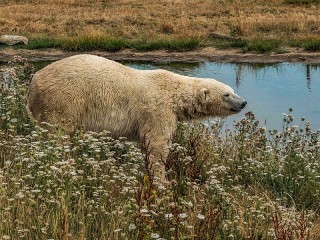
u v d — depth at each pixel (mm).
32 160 6816
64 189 6508
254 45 26891
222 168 8219
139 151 8406
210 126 11250
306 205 8781
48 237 5922
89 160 7242
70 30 30656
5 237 5445
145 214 6016
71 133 8703
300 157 9398
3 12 34094
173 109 9266
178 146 8602
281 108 17109
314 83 20844
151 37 29203
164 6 37656
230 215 7004
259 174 9172
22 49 26672
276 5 37500
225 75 22484
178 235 6055
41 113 9031
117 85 9062
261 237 6730
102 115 9031
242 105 9641
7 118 9133
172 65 24891
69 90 8922
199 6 37531
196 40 27422
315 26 30547
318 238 7316
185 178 8031
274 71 23328
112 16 33625
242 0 39062
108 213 6281
